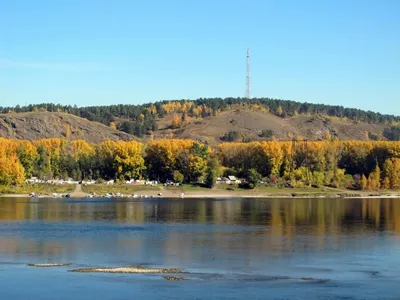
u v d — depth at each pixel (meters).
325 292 68.31
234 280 74.00
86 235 113.19
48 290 68.56
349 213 162.00
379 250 97.19
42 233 115.38
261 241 106.44
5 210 163.38
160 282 72.44
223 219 144.62
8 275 75.75
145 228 125.25
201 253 93.56
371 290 69.44
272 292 68.06
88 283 71.75
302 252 94.94
